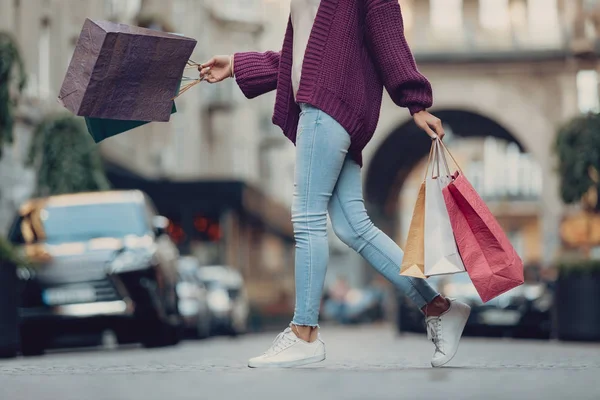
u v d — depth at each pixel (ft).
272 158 218.18
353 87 23.58
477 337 86.22
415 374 20.59
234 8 190.19
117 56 23.26
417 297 23.77
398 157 228.22
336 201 24.20
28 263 47.16
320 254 23.73
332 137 23.44
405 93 23.49
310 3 23.94
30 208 59.52
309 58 23.53
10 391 18.38
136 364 28.40
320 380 19.36
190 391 17.79
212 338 103.45
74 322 55.72
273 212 174.70
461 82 176.45
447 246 22.53
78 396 17.24
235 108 183.21
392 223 246.06
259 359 23.73
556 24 174.70
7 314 45.09
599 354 37.88
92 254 56.54
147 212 61.16
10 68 55.11
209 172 181.06
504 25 176.04
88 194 61.11
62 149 80.53
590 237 87.81
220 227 134.92
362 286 226.58
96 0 117.70
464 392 17.03
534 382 18.79
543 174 171.42
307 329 23.90
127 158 125.39
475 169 326.44
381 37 23.57
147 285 56.80
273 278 182.91
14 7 97.91
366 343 63.57
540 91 174.81
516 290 82.58
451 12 177.27
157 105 23.95
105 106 23.53
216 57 25.05
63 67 108.37
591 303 63.00
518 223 322.14
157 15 130.11
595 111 82.02
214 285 105.40
